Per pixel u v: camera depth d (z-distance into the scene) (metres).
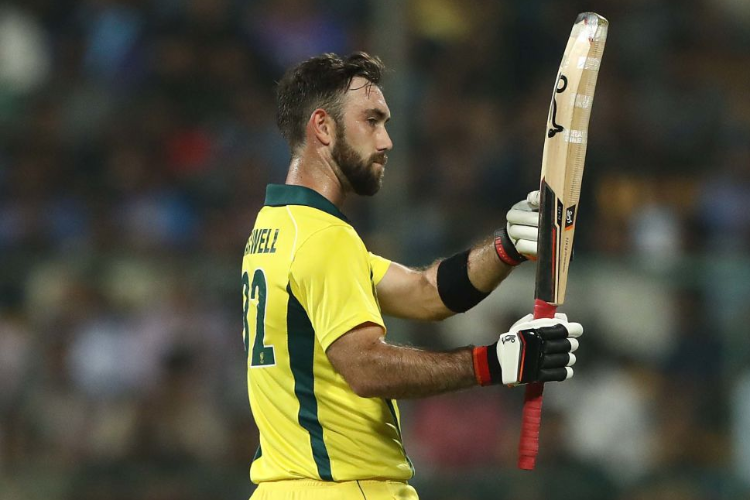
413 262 28.12
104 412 27.56
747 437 28.34
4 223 31.75
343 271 12.62
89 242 31.48
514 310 27.98
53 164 33.22
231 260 28.48
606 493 27.88
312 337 12.96
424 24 36.47
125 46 35.34
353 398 13.07
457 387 12.41
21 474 26.83
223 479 27.00
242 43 35.84
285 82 13.77
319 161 13.45
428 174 33.44
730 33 39.97
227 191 33.12
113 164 33.34
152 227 31.78
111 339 27.75
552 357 12.38
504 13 37.53
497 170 34.19
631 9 39.19
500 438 28.11
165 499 26.94
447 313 14.50
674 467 28.27
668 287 29.00
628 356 28.83
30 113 34.47
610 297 28.80
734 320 28.91
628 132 36.53
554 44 37.53
